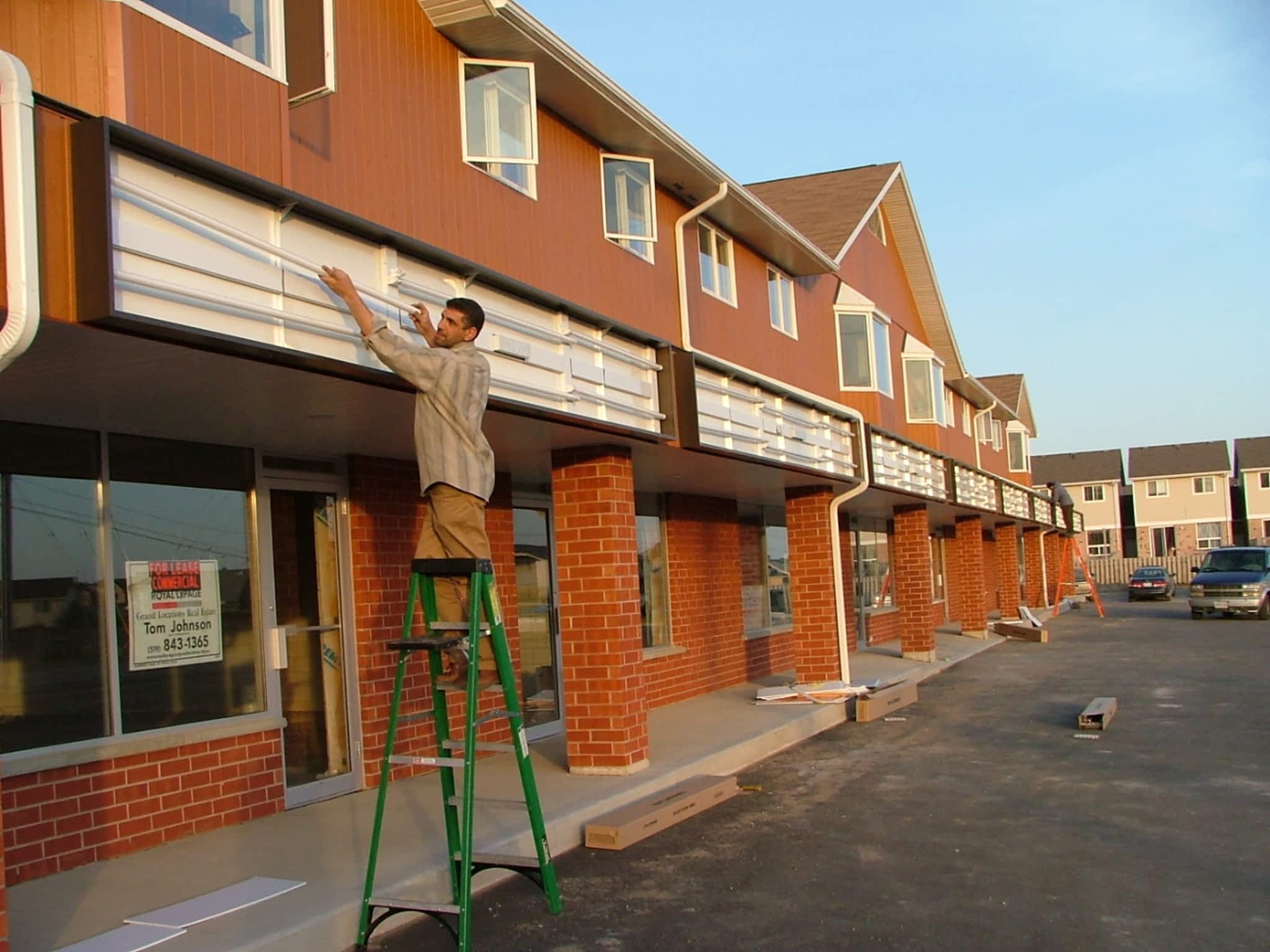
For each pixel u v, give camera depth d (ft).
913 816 29.19
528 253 29.40
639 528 49.90
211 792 25.80
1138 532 236.63
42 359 17.99
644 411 33.19
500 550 38.58
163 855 23.53
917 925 20.33
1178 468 234.17
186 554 26.37
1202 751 37.63
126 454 25.22
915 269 75.66
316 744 29.78
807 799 31.76
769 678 60.39
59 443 23.81
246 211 19.04
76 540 23.86
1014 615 108.17
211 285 17.98
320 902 19.79
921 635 70.13
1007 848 25.61
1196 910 20.89
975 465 95.25
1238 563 112.78
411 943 19.61
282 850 23.68
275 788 27.53
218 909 19.49
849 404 58.03
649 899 22.24
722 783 31.94
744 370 40.65
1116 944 19.13
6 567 22.36
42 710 22.65
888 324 64.75
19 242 14.76
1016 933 19.80
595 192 33.63
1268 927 19.93
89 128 15.89
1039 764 36.04
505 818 26.61
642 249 36.81
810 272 52.42
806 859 25.11
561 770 33.86
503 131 28.17
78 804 22.71
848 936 19.81
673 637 51.21
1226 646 77.61
